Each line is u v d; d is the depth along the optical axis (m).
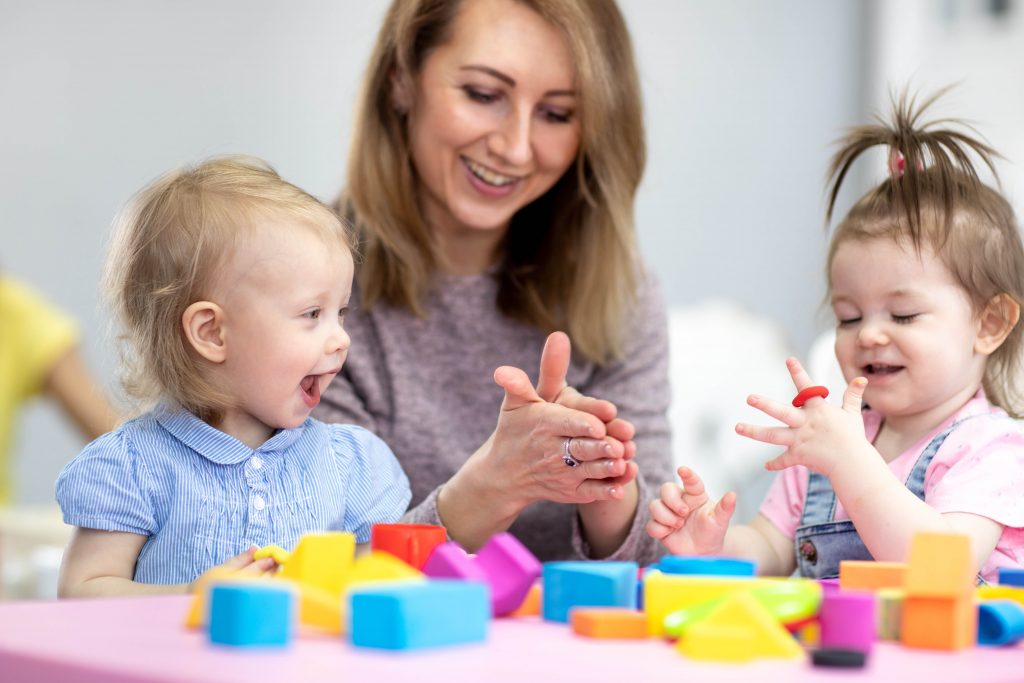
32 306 2.18
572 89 1.51
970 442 1.28
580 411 1.20
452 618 0.69
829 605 0.73
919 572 0.74
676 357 2.83
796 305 3.69
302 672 0.60
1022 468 1.26
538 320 1.62
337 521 1.26
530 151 1.51
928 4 3.53
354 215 1.66
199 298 1.18
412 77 1.53
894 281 1.32
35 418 2.67
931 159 1.40
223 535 1.18
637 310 1.69
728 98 3.57
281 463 1.23
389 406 1.60
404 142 1.59
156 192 1.25
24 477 2.65
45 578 1.92
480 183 1.53
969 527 1.21
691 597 0.76
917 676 0.63
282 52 2.99
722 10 3.55
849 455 1.18
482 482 1.29
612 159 1.58
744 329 2.92
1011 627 0.77
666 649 0.71
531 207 1.66
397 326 1.62
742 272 3.61
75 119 2.78
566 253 1.64
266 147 2.98
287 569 0.83
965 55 3.42
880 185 1.44
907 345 1.31
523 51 1.47
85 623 0.76
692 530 1.25
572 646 0.71
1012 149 3.27
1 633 0.72
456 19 1.49
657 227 3.46
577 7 1.49
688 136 3.50
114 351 1.27
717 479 2.77
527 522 1.57
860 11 3.74
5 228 2.70
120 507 1.15
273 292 1.17
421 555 0.92
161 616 0.80
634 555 1.42
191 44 2.89
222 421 1.22
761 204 3.63
